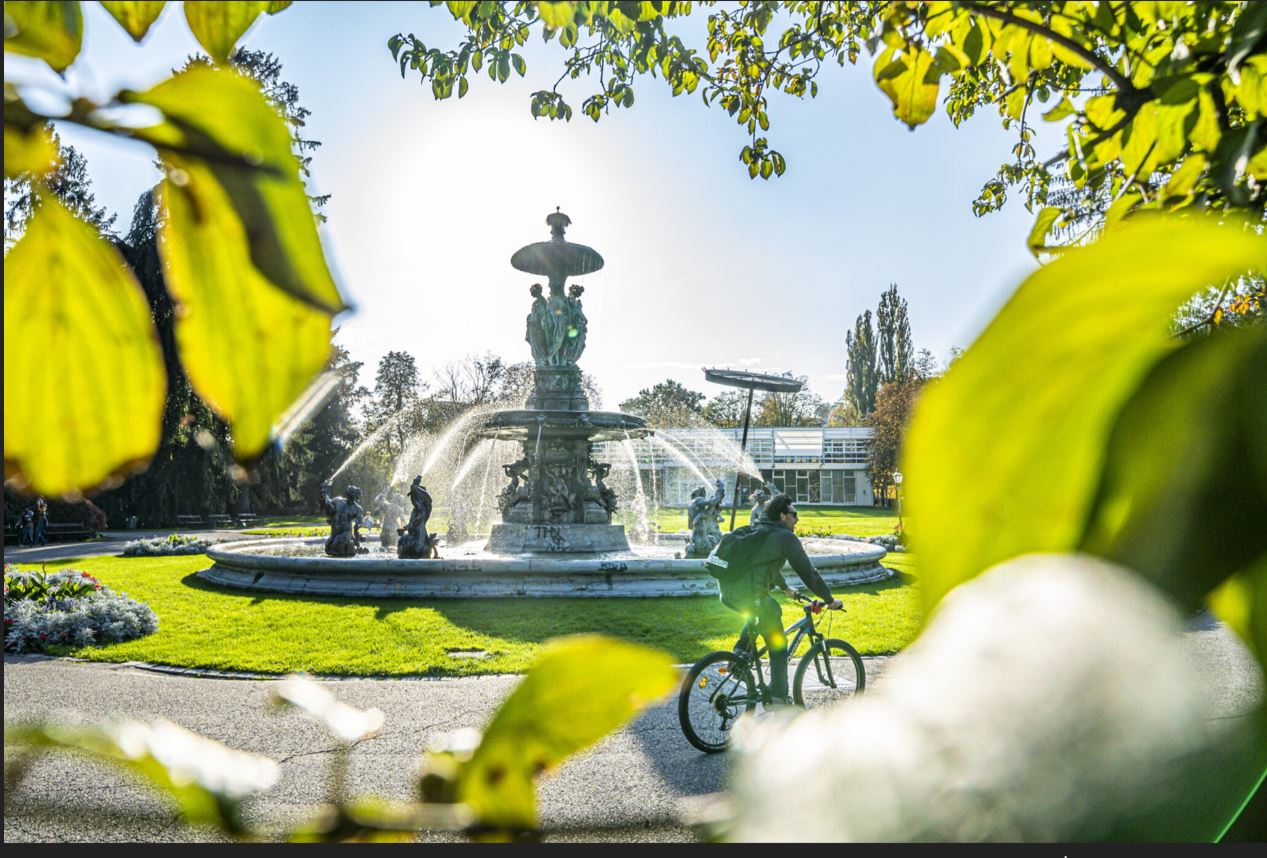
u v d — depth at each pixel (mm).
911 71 1057
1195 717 137
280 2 339
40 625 11688
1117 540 227
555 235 20625
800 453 74000
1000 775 132
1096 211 1055
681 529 36938
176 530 42688
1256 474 224
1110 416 230
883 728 145
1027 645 148
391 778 6262
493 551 20000
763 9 1485
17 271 326
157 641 12047
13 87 275
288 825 264
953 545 222
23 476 328
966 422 228
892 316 83125
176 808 267
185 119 286
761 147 4953
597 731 302
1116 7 1279
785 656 7551
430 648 11383
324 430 57906
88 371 331
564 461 20266
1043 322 222
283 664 10641
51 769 5672
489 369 54031
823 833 136
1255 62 875
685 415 66938
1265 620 212
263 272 283
